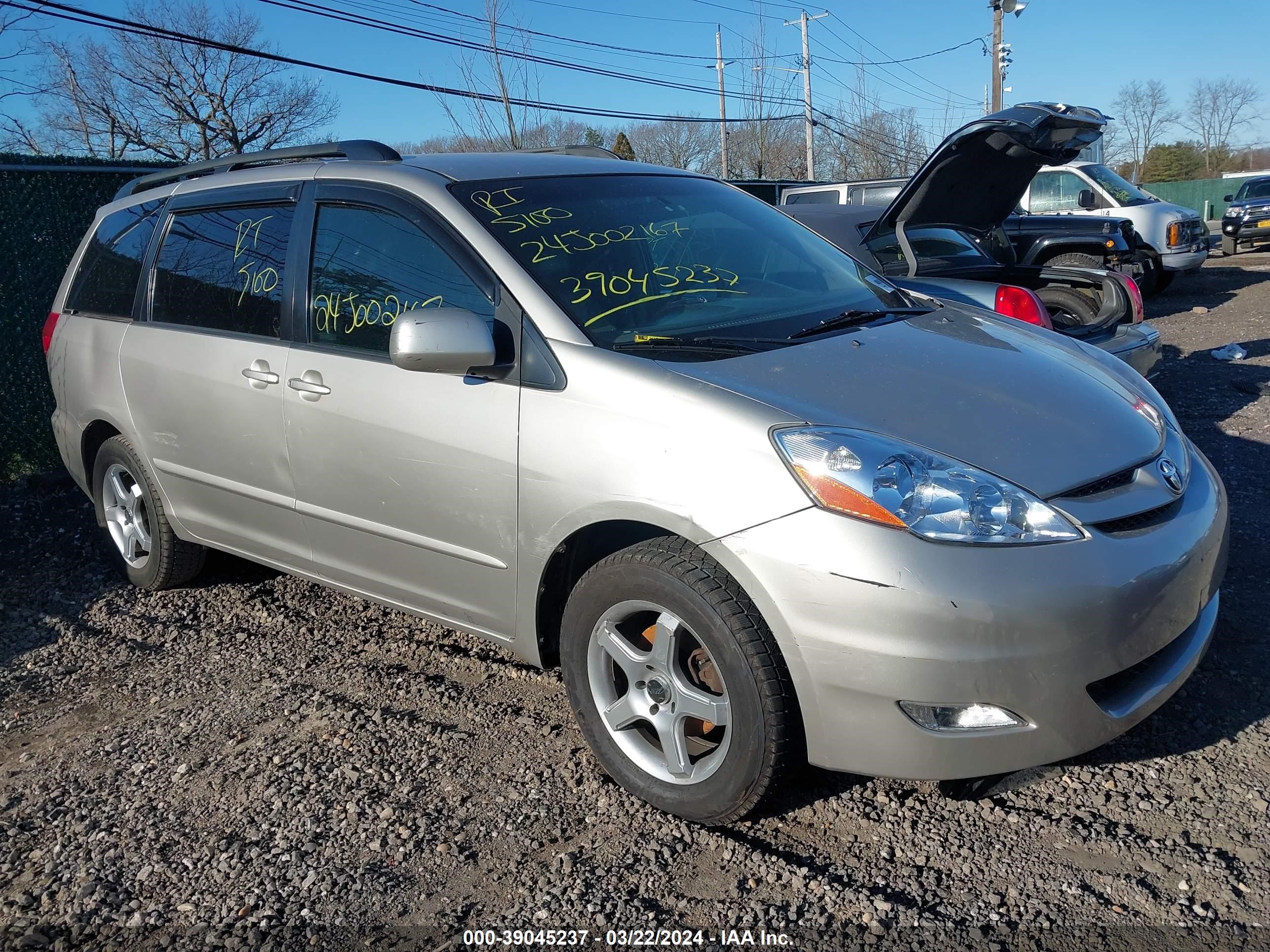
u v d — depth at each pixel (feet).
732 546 8.10
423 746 10.56
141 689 12.30
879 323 10.92
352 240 11.53
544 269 10.11
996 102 102.83
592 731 9.57
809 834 8.80
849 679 7.76
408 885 8.42
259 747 10.74
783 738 8.21
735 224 12.37
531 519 9.48
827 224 24.52
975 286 18.26
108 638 13.84
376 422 10.69
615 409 8.94
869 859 8.41
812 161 114.52
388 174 11.44
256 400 12.07
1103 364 11.21
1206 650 9.31
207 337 12.92
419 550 10.73
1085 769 9.45
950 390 9.14
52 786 10.25
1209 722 10.06
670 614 8.70
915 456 8.04
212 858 8.90
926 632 7.53
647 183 12.40
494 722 10.97
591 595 9.20
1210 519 9.12
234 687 12.17
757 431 8.27
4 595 15.49
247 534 13.03
